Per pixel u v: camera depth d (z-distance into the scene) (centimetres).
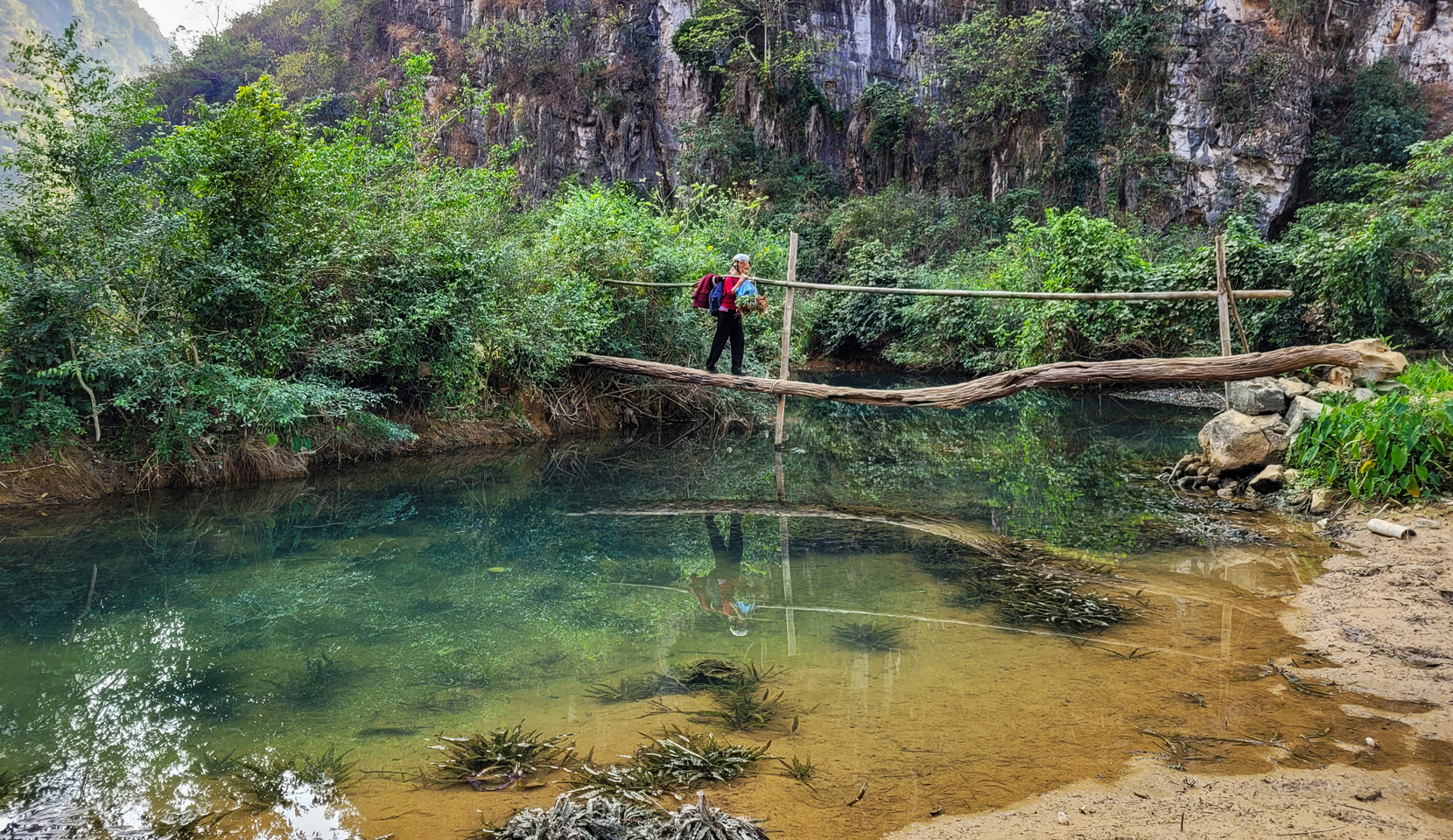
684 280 1212
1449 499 598
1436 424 620
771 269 1558
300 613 475
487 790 280
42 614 473
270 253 816
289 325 841
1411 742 301
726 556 599
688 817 246
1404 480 613
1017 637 422
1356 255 1256
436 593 512
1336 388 760
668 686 367
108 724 335
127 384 761
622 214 1281
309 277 859
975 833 246
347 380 938
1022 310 1630
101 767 299
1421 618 422
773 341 1315
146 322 774
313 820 262
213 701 357
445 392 1021
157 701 357
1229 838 242
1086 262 1446
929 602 486
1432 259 1253
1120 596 486
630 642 425
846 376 1855
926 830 249
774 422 1281
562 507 756
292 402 785
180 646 425
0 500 689
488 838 249
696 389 1223
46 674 389
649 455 1020
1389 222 1252
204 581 535
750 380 1010
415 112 1073
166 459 786
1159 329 1435
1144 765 288
